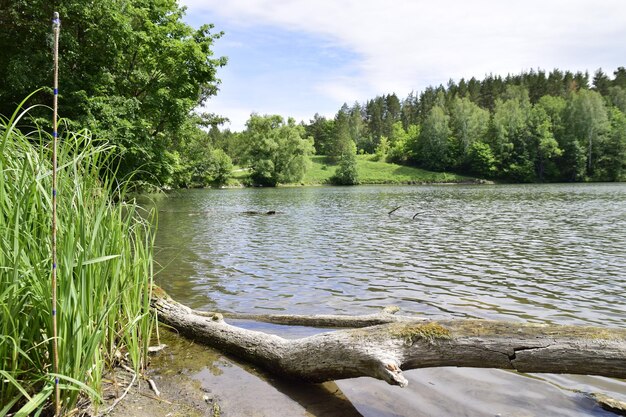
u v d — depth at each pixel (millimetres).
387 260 9672
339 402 3340
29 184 2971
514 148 75250
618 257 9883
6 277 2643
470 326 3197
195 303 6234
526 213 20625
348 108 151250
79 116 14250
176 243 12281
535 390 3543
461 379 3734
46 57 14609
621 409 3193
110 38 15906
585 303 6277
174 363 3979
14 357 2541
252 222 17969
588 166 72812
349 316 5039
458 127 86375
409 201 31000
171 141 21531
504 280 7703
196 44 19438
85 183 3336
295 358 3604
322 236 13727
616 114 80500
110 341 3520
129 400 3172
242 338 4129
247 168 73562
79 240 3059
